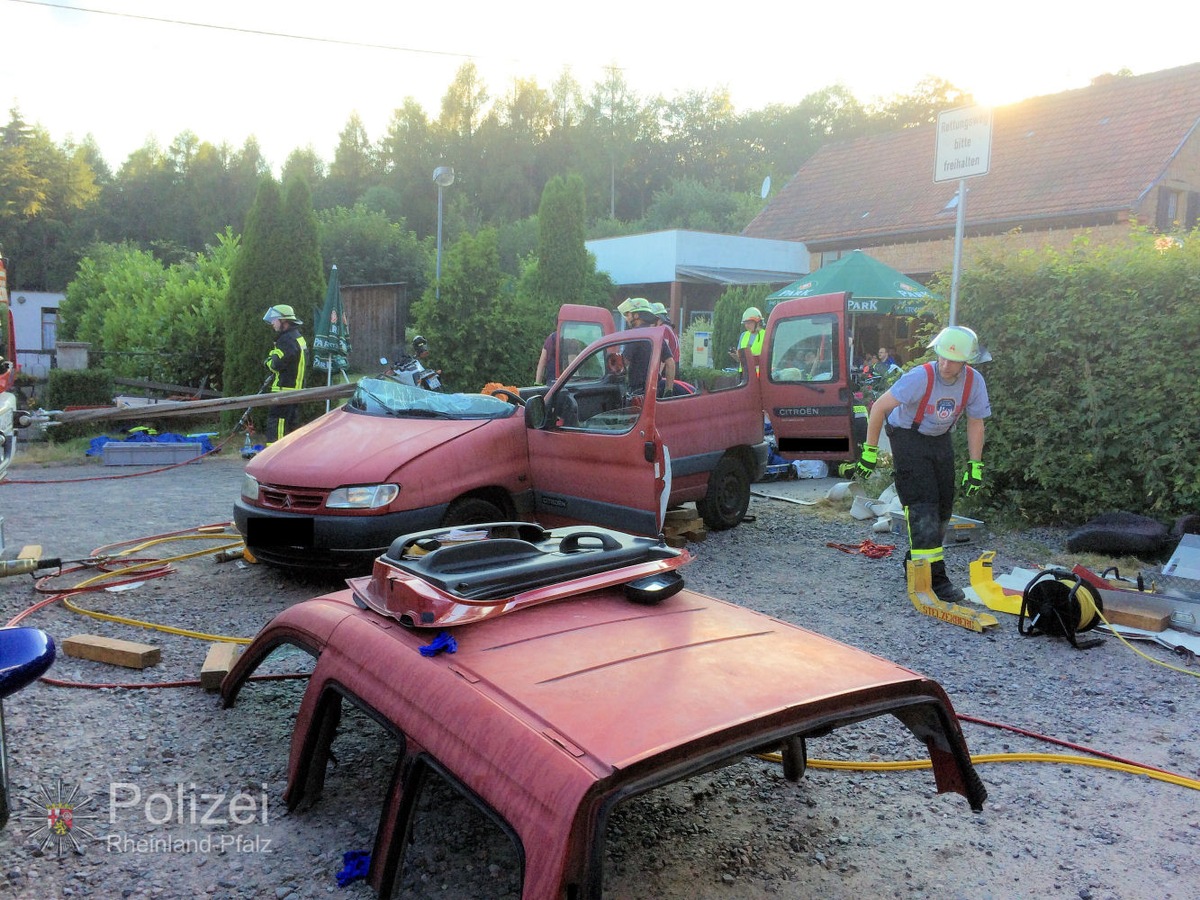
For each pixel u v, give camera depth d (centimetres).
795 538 797
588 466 636
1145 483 751
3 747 292
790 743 353
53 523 815
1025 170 2341
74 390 1456
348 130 8012
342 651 304
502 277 1480
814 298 784
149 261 2467
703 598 337
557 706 241
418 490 584
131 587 607
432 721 253
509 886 283
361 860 290
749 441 819
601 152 8100
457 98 7894
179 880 285
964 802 349
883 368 1515
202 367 1688
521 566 308
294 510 580
